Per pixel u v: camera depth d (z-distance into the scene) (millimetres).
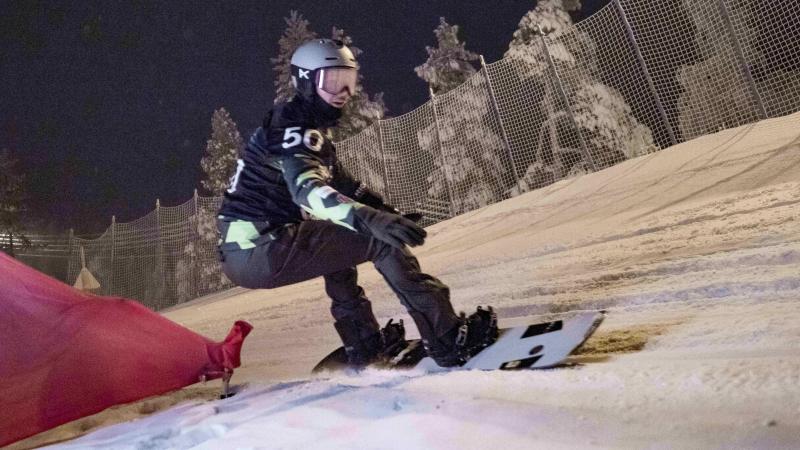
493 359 2900
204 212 21672
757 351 2369
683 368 2314
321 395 3096
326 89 2875
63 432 3738
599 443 1750
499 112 13992
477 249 8883
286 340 6055
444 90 24875
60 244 29641
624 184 9281
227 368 3781
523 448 1815
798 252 3695
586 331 2871
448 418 2166
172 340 3756
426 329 2992
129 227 23828
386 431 2172
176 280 22031
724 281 3555
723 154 8562
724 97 10516
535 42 13250
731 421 1742
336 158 3121
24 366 3283
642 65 11281
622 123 13961
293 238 2943
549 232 8062
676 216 6262
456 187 15469
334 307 3402
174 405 4012
